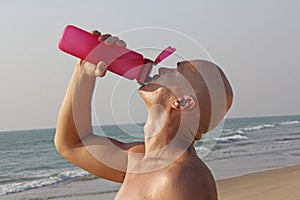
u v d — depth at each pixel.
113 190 14.90
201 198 1.71
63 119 2.06
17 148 39.97
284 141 30.61
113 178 2.03
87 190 15.27
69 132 2.06
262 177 15.07
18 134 69.62
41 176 20.56
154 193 1.76
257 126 55.34
